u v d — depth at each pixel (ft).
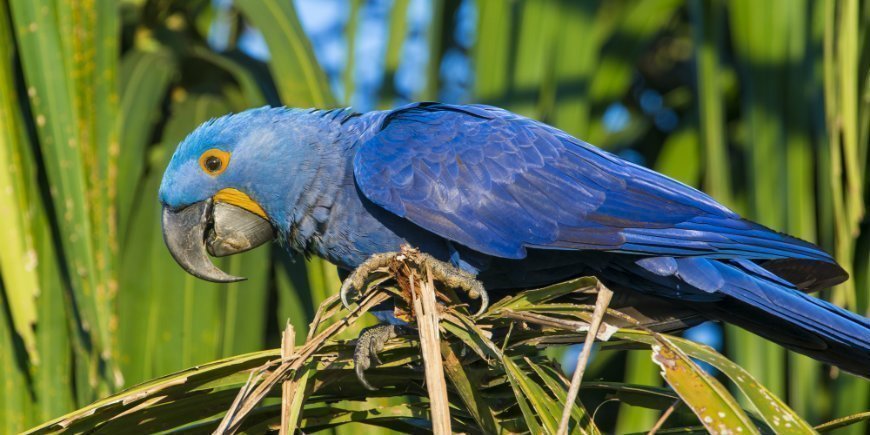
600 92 33.27
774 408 14.06
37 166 25.36
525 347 18.88
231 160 24.76
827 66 24.39
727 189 27.81
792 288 21.89
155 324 25.54
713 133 28.17
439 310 16.98
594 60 30.73
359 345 18.39
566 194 23.07
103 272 23.84
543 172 23.27
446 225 22.71
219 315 25.96
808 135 25.84
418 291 16.74
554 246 22.68
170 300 25.68
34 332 24.35
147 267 26.20
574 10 30.91
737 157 31.35
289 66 26.86
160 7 31.63
